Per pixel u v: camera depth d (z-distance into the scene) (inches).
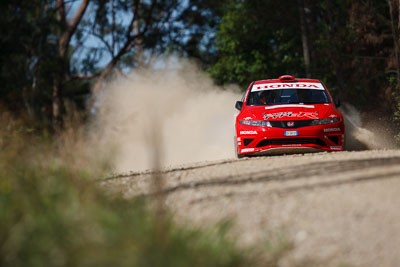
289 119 1429.6
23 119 1844.2
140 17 3644.2
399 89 2768.2
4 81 2753.4
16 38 2760.8
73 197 682.2
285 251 589.3
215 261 523.8
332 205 714.2
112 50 3548.2
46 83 2918.3
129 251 514.9
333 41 4042.8
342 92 3905.0
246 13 4726.9
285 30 4707.2
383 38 3833.7
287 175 911.7
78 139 957.8
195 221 691.4
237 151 1536.7
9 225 587.5
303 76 4783.5
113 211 660.1
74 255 512.4
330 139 1432.1
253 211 723.4
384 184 783.1
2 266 519.5
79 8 3383.4
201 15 3786.9
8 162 876.0
